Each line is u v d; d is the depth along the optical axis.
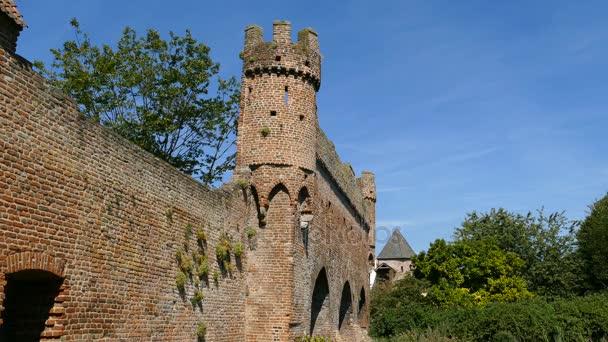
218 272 23.06
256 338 25.50
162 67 39.97
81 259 14.75
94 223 15.40
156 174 18.89
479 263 61.09
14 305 14.18
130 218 17.17
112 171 16.42
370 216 57.44
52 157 13.94
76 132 14.91
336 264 38.03
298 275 27.36
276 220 26.78
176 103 40.38
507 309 41.72
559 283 67.62
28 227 13.00
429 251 63.22
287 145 27.25
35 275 13.60
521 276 70.00
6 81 12.67
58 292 14.02
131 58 39.06
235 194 25.22
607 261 59.69
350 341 43.44
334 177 37.41
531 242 71.62
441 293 59.12
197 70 40.22
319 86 29.69
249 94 28.08
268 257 26.38
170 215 19.58
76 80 36.53
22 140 13.02
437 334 41.53
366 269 52.72
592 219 63.12
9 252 12.41
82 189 14.99
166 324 18.84
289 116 27.62
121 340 16.30
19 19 13.10
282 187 27.00
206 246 22.11
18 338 14.00
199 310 21.23
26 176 13.05
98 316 15.32
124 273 16.64
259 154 27.14
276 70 27.88
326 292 35.44
